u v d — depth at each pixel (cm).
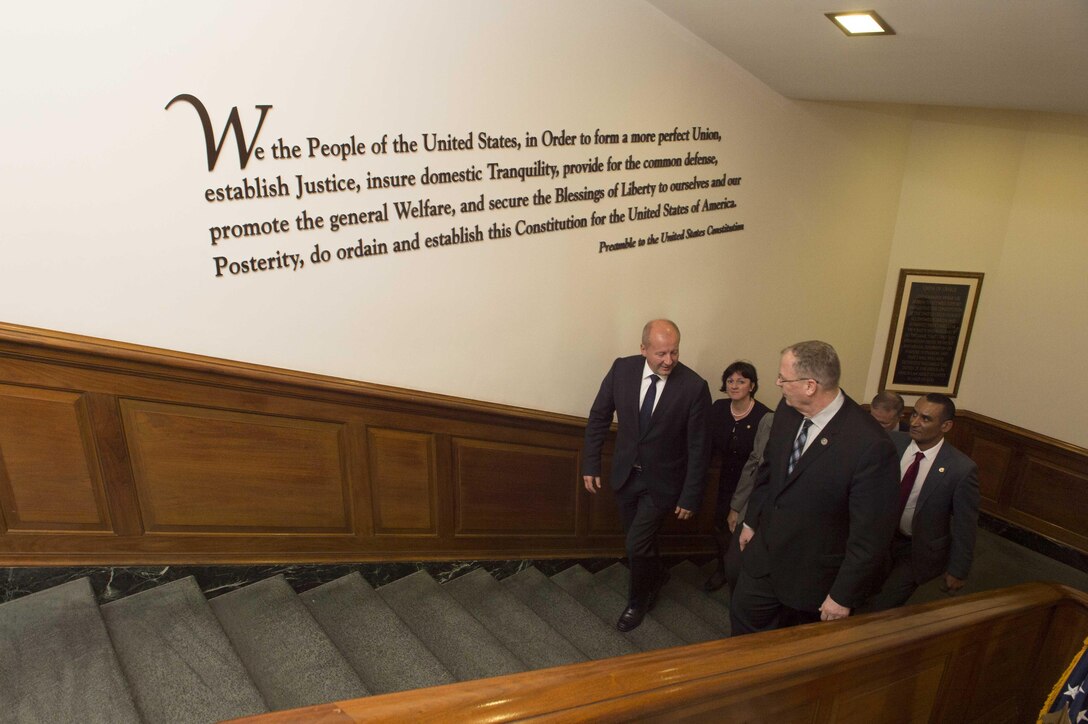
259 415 285
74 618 250
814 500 252
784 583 270
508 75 300
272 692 242
